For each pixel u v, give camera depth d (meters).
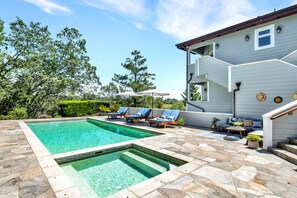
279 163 4.14
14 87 15.53
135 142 6.15
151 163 5.07
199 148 5.39
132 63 26.33
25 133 7.53
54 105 17.12
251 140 5.52
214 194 2.75
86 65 21.42
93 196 3.33
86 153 5.04
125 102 23.59
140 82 25.94
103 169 4.64
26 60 16.36
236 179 3.28
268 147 5.19
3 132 7.77
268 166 3.94
